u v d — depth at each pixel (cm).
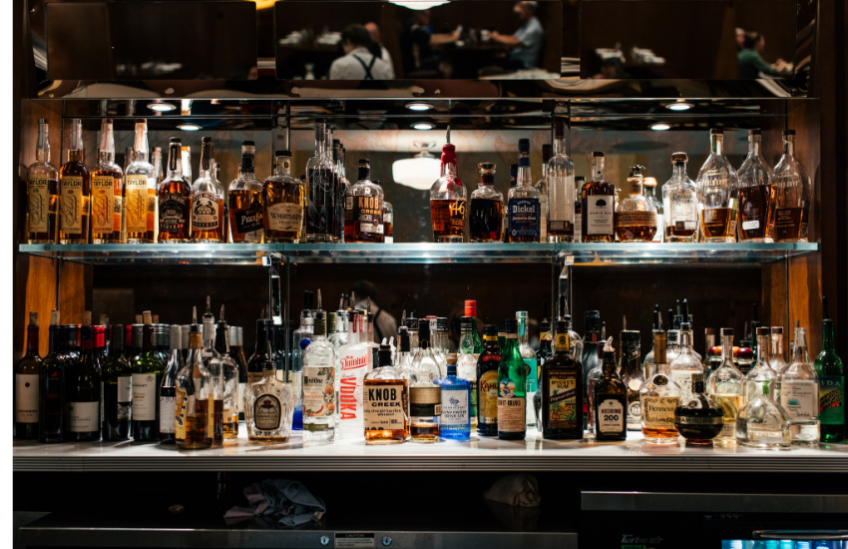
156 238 212
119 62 200
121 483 208
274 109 225
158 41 199
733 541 166
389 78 201
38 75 200
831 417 188
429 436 182
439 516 172
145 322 202
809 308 205
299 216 198
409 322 209
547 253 213
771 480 174
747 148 235
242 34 199
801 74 202
